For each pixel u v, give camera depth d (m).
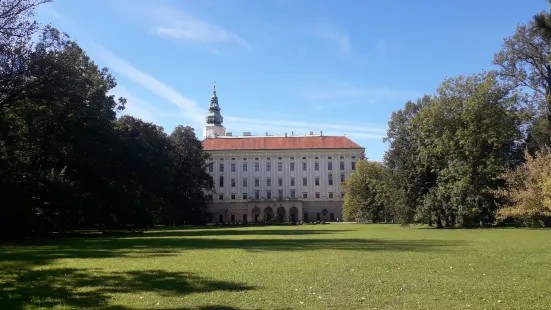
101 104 48.03
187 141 94.62
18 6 29.53
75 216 46.31
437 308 9.10
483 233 36.47
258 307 9.30
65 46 34.44
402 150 58.91
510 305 9.30
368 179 87.88
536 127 49.38
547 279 12.41
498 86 49.75
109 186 49.72
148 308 9.33
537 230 39.78
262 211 131.00
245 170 135.38
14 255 21.14
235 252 21.94
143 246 27.19
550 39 29.08
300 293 10.74
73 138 45.03
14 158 37.41
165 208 79.44
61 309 9.29
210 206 133.00
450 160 51.44
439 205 52.34
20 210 37.03
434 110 52.25
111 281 12.73
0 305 9.71
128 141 56.31
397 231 45.69
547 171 37.97
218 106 169.25
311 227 68.56
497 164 47.56
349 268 15.05
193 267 15.84
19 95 32.81
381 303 9.60
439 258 17.73
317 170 134.75
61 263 17.39
